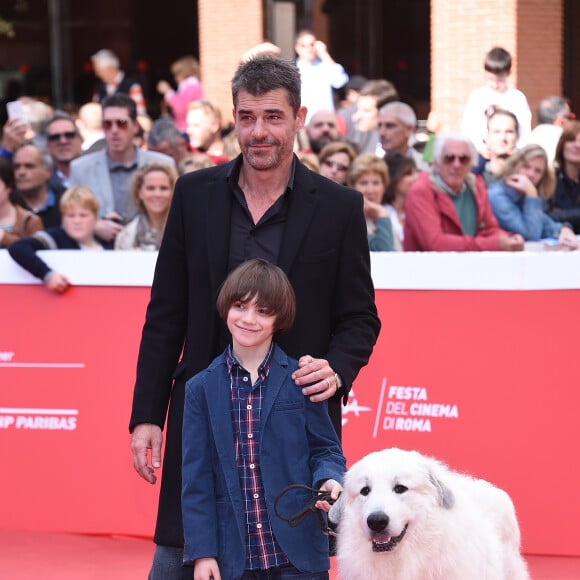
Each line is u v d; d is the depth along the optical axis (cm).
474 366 1017
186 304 711
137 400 703
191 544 636
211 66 3084
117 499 1055
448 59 2680
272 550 645
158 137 1586
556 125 1784
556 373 1006
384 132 1583
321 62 2264
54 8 4131
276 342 679
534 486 998
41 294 1088
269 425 645
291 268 679
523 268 1011
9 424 1082
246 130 665
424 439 1017
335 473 643
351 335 688
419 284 1027
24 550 1014
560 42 2664
